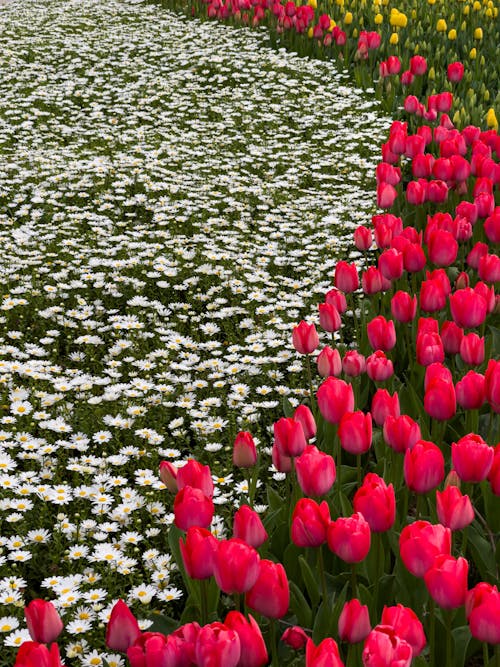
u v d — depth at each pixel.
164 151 9.59
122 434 4.71
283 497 4.18
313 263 6.90
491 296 4.47
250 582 2.16
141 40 15.08
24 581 3.40
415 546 2.21
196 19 16.86
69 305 6.23
